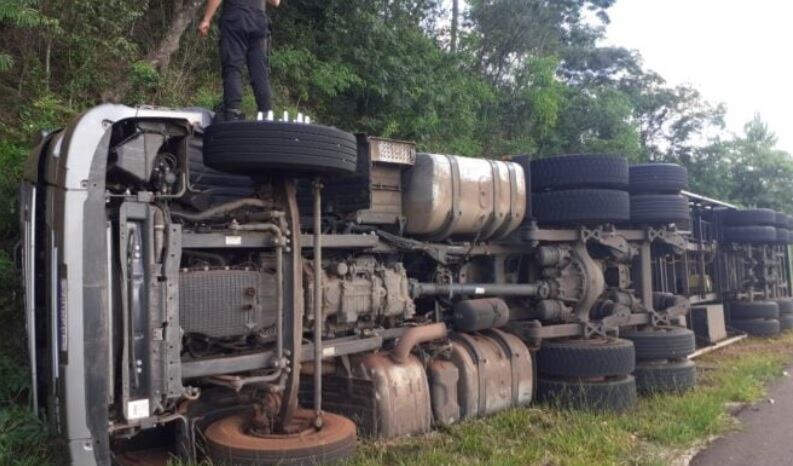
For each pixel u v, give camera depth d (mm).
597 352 7008
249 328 4559
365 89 12219
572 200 7332
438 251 6434
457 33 17172
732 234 13453
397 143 6051
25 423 4574
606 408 6836
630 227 8516
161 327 4113
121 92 8453
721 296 13391
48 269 4059
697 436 6250
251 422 4820
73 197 3895
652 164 8477
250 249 4812
